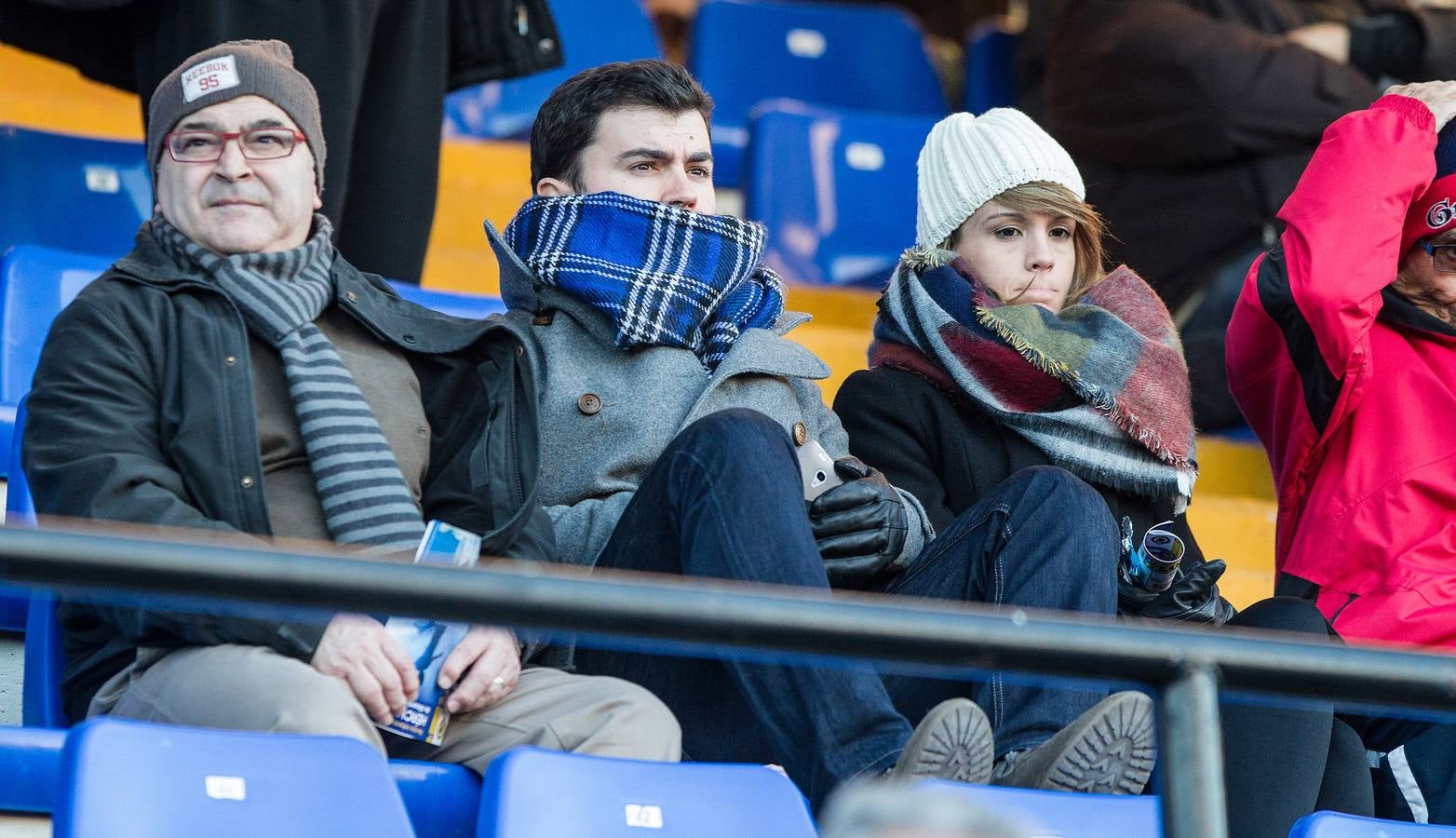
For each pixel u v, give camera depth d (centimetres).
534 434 846
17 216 1360
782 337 993
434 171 1350
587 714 752
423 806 708
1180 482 1001
